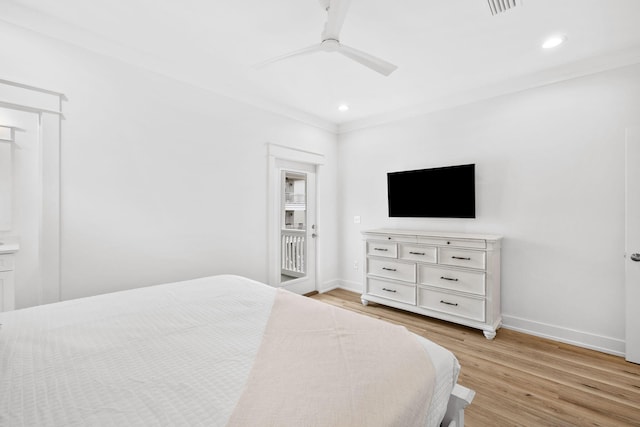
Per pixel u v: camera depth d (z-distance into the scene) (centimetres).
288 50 232
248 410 73
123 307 149
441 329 287
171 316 138
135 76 231
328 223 421
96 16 191
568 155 256
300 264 391
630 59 227
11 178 193
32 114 200
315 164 407
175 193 256
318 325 128
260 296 169
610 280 238
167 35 212
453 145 325
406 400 81
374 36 213
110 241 219
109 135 218
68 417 71
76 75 204
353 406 75
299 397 78
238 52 236
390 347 108
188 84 264
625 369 212
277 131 347
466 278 277
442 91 311
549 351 241
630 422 160
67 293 200
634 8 181
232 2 178
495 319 274
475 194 309
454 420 105
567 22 196
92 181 211
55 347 107
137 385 85
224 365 96
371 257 349
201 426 68
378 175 392
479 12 187
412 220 360
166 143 250
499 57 242
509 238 287
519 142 282
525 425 158
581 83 250
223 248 292
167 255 251
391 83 292
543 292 268
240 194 307
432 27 202
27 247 197
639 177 218
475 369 214
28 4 179
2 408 74
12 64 181
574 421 161
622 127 233
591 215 246
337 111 373
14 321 130
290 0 176
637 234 219
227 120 295
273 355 102
